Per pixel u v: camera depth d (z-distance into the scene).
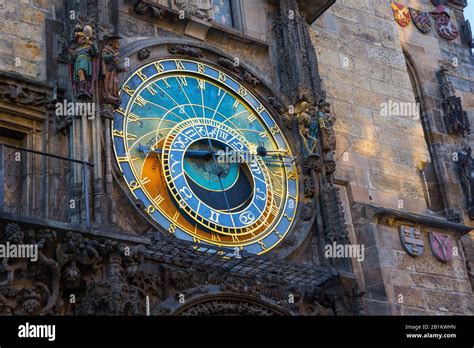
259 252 23.00
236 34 26.16
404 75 30.62
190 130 23.62
